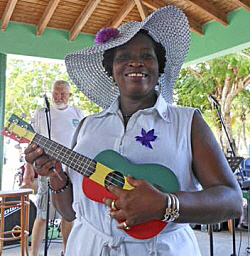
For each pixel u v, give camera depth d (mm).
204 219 902
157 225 1002
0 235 3555
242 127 10125
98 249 1033
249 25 4656
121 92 1182
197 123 1072
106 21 5301
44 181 3346
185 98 9039
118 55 1166
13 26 4977
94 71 1375
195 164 1037
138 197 856
